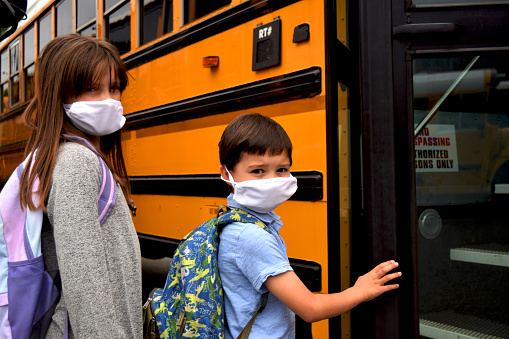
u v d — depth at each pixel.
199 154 2.41
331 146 1.70
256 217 1.16
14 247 0.97
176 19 2.62
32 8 4.98
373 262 1.48
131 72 3.11
